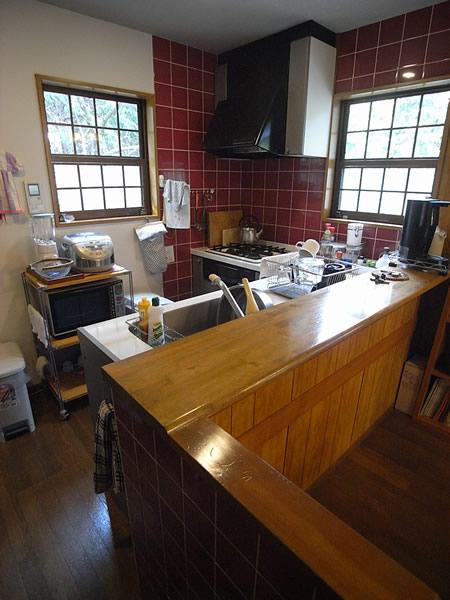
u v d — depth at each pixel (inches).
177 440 26.2
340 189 114.3
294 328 43.5
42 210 90.4
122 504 58.6
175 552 34.4
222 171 128.8
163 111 108.3
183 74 110.0
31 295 89.7
